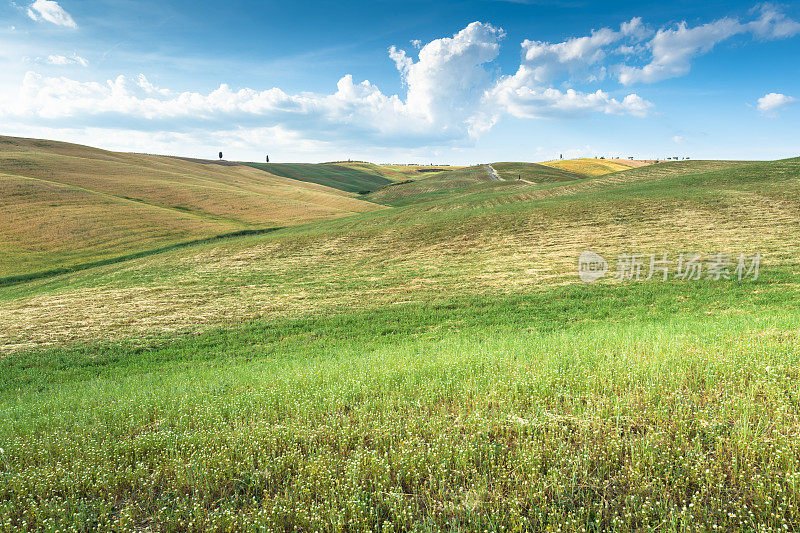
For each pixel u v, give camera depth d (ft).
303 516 16.15
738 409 20.74
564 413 22.90
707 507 15.14
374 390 29.43
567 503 16.21
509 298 79.41
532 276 92.27
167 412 28.73
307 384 32.83
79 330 77.71
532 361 32.89
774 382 22.94
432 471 18.93
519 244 120.37
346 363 41.29
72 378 56.29
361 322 73.97
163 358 62.95
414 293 89.51
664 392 23.57
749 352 28.17
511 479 17.69
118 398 34.63
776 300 61.87
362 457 19.84
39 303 98.63
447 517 16.15
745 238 97.50
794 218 107.24
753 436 18.39
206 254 141.49
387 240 142.10
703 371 26.30
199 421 26.45
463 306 77.92
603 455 18.51
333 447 22.04
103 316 85.97
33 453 23.48
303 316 80.02
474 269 103.45
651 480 16.98
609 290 77.77
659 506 15.37
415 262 116.78
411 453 20.03
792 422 19.30
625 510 15.49
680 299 68.59
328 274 112.47
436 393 27.73
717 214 119.24
